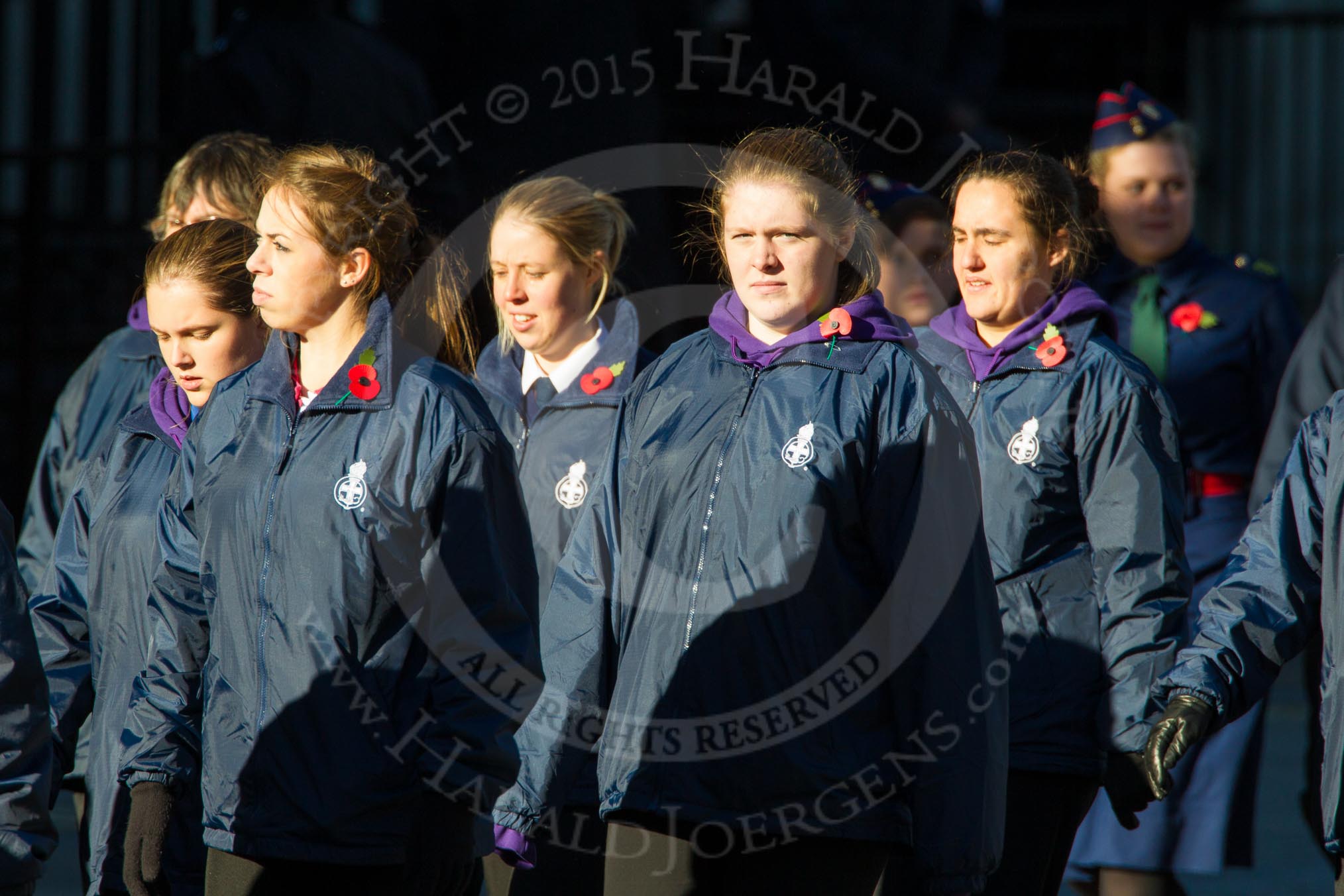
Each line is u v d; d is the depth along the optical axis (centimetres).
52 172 3669
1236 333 1756
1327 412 1116
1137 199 1767
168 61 3388
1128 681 1282
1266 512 1144
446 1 2486
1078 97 3959
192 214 1473
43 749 975
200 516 1102
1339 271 1658
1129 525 1296
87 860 1376
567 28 2373
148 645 1262
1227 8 4169
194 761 1131
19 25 3703
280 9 2262
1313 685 1451
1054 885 1352
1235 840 1645
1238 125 3884
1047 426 1322
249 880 1074
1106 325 1381
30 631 979
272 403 1093
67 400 1538
